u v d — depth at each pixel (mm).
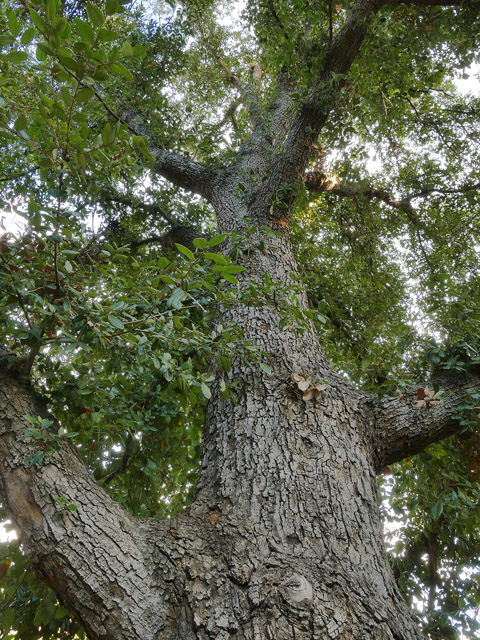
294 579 1768
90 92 1579
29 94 3408
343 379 2990
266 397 2646
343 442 2467
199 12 7504
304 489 2178
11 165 4191
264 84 8414
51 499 1906
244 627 1646
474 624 3018
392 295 7027
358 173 6449
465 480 2959
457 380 3000
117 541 1888
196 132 6090
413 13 4672
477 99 7305
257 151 5512
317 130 4746
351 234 7805
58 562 1776
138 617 1715
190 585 1801
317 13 4898
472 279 6055
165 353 1995
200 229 6738
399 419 2734
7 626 2080
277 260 3703
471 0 4395
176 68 7055
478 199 7406
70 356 3191
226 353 2219
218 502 2205
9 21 1486
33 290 1899
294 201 4480
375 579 1910
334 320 5832
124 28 6277
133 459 3281
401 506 4230
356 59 4898
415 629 1850
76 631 2529
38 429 1978
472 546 4023
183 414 3309
